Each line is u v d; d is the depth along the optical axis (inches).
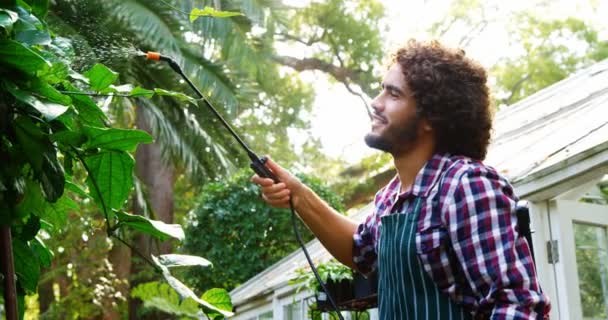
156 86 323.6
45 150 49.5
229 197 382.9
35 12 53.8
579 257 145.3
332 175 705.6
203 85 332.8
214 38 323.0
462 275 56.4
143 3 298.5
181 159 346.6
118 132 51.6
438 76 59.9
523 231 57.1
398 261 57.9
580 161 132.0
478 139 61.4
